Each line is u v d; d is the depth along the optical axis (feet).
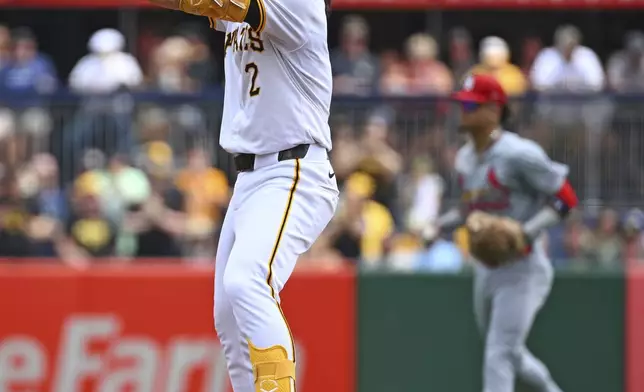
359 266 85.46
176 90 112.06
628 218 106.42
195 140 109.19
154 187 108.37
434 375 83.35
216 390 82.43
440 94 108.78
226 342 54.08
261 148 51.29
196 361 82.53
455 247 103.24
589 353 84.02
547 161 78.07
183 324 82.58
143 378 82.33
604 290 84.07
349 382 83.15
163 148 108.88
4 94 108.37
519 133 107.04
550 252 105.19
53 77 138.51
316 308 83.20
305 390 83.15
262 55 50.96
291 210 50.80
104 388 82.17
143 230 107.04
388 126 108.88
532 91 107.65
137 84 125.80
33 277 82.28
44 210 106.93
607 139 107.34
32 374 82.23
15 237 105.40
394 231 106.42
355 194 105.40
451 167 108.17
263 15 48.93
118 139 108.68
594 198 107.04
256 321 49.34
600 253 105.60
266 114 51.06
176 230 107.65
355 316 83.41
